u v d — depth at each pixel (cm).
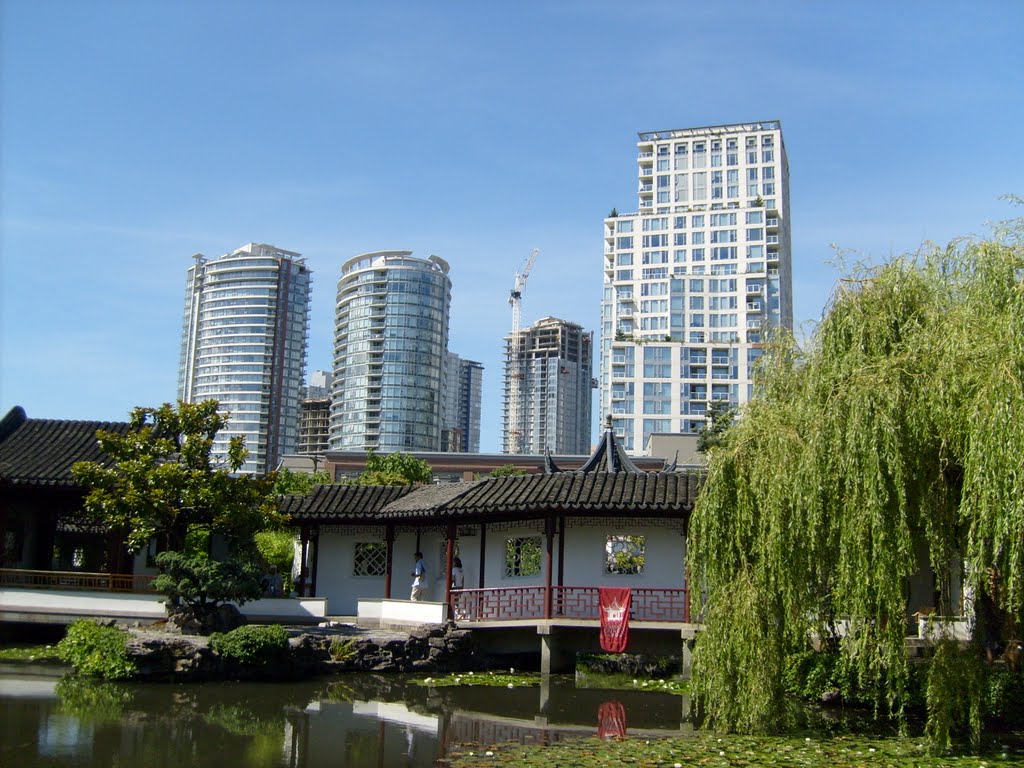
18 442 2866
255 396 13250
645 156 13725
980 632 1503
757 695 1533
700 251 12750
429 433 13050
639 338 12038
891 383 1453
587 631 2531
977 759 1389
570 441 16488
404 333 13038
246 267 13550
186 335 14375
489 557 2764
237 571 2328
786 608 1535
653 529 2545
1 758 1391
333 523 2922
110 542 2745
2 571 2595
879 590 1405
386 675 2330
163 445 2459
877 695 1617
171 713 1762
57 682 2033
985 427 1321
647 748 1481
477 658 2552
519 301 18000
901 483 1403
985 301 1521
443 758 1443
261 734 1616
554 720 1811
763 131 13300
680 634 2447
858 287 1664
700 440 5891
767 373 1758
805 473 1484
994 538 1305
